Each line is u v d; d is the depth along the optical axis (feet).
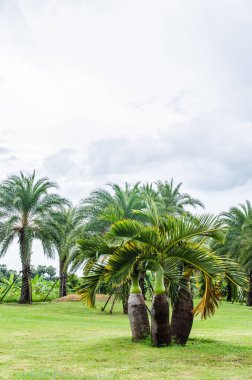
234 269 42.93
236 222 140.36
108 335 54.03
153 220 44.39
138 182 106.52
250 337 53.06
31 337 51.26
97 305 116.16
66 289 166.30
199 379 27.96
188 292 43.52
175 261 42.39
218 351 38.29
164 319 40.65
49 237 121.39
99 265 43.93
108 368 31.68
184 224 41.60
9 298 142.10
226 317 95.25
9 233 117.50
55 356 36.76
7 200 120.47
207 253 40.73
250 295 147.02
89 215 105.09
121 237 41.63
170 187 129.18
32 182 123.44
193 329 66.18
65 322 75.20
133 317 44.01
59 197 122.72
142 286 97.25
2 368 31.81
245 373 29.96
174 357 35.53
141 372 30.25
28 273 127.13
